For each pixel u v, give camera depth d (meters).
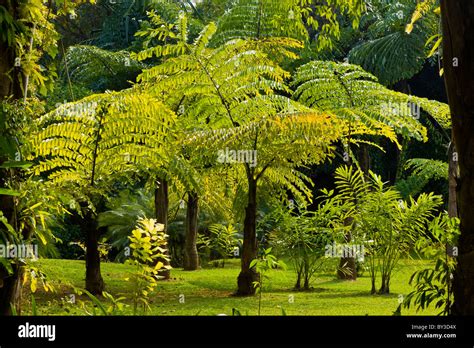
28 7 3.93
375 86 10.28
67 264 10.52
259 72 8.52
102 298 7.14
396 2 14.71
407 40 14.70
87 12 20.75
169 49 8.66
